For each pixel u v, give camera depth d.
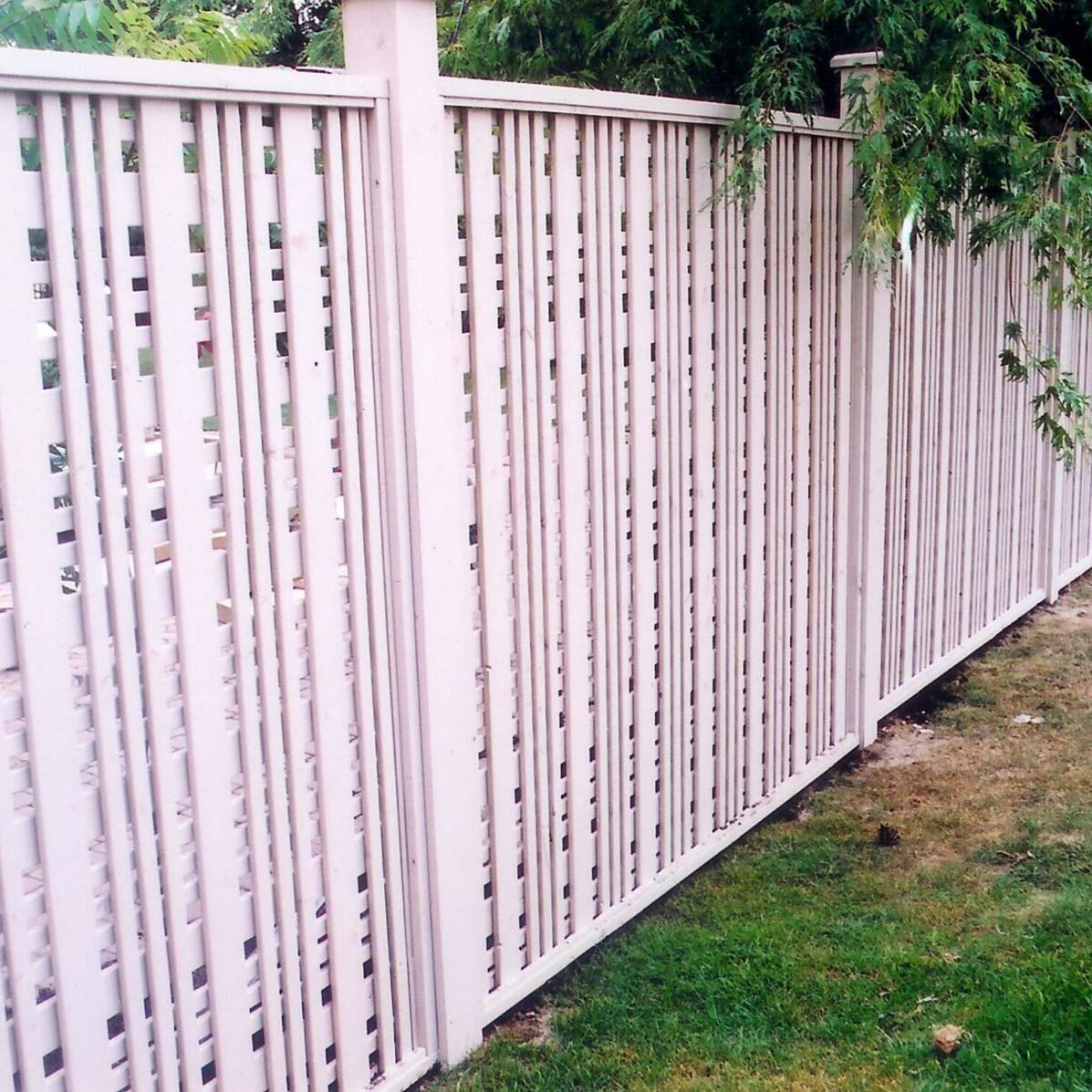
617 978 3.51
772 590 4.35
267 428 2.56
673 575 3.85
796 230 4.25
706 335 3.85
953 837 4.30
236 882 2.61
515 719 3.33
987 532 6.04
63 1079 2.33
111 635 2.32
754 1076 3.06
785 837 4.37
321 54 8.39
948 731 5.23
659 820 3.94
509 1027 3.34
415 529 2.88
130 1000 2.42
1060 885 3.92
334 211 2.64
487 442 3.09
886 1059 3.09
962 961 3.51
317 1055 2.84
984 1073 3.02
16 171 2.09
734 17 4.88
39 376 2.16
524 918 3.48
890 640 5.23
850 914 3.81
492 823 3.26
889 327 4.89
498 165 3.09
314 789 2.79
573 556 3.43
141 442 2.32
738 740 4.27
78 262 2.20
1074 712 5.33
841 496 4.72
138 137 2.27
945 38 4.25
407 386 2.81
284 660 2.65
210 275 2.41
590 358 3.39
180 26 7.09
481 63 6.20
